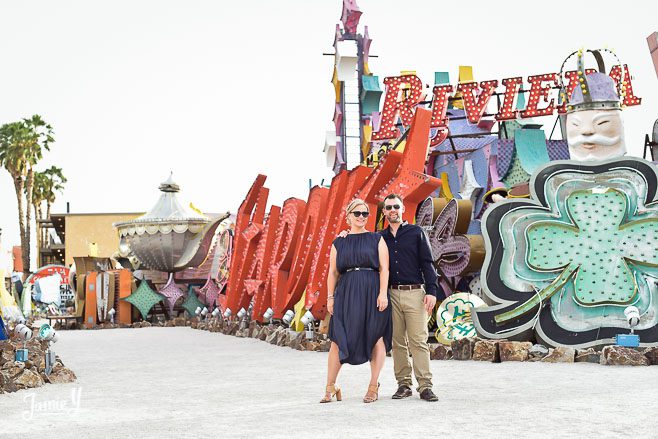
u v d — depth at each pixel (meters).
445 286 15.11
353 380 9.30
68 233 64.94
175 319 37.53
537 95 22.11
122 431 5.86
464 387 8.09
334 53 33.16
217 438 5.38
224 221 38.84
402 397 7.28
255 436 5.39
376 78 32.16
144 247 38.53
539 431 5.27
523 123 23.55
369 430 5.48
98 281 37.78
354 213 7.38
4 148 63.75
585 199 12.42
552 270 12.18
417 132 14.58
